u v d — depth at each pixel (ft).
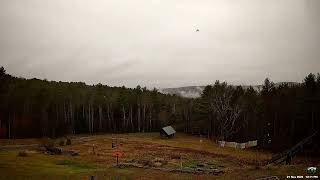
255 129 371.35
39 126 412.36
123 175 168.14
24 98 414.62
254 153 272.92
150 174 172.65
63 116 459.32
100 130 464.24
